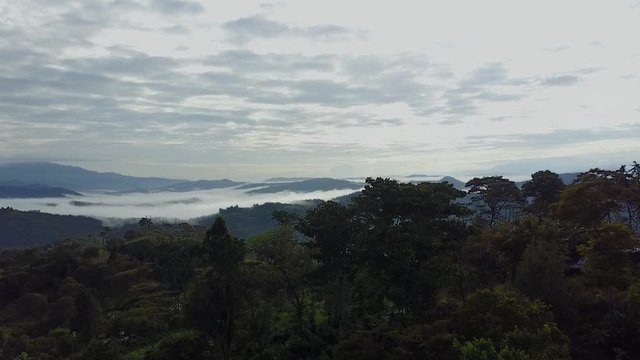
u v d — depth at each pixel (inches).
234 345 1464.1
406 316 1317.7
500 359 819.4
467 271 1542.8
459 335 956.6
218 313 1370.6
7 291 3459.6
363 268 1496.1
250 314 1483.8
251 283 1438.2
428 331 985.5
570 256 1649.9
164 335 1844.2
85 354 1820.9
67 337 2119.8
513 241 1562.5
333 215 1498.5
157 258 3329.2
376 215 1482.5
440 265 1391.5
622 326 1187.3
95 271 3405.5
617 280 1205.7
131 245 3737.7
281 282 1617.9
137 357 1582.2
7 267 4010.8
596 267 1213.1
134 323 1998.0
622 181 1959.9
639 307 1204.5
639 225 1942.7
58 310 2839.6
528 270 1249.4
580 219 1738.4
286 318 1696.6
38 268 3565.5
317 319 1635.1
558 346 943.0
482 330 948.6
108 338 1926.7
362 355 941.8
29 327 2748.5
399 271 1344.7
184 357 1370.6
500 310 970.7
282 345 1457.9
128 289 3080.7
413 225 1387.8
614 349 1129.4
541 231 1549.0
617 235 1202.0
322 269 1508.4
